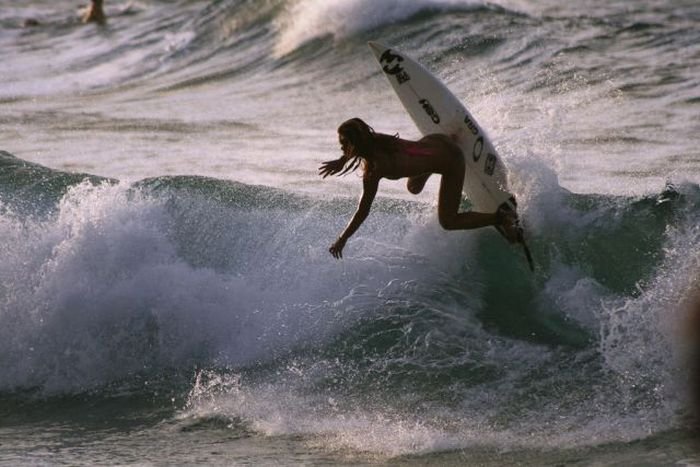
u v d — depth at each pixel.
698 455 20.81
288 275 27.58
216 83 64.56
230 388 25.16
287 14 71.56
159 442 22.83
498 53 59.53
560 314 26.50
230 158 43.53
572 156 40.41
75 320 26.91
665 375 23.75
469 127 27.52
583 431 22.19
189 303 26.89
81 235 27.62
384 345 25.67
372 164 24.27
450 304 26.78
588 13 66.12
